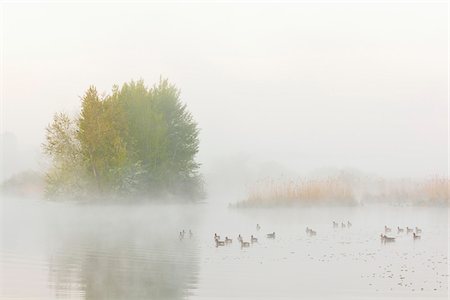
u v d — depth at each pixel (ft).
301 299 69.15
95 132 219.00
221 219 177.06
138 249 109.60
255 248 112.98
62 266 89.15
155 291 72.18
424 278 82.17
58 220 171.63
